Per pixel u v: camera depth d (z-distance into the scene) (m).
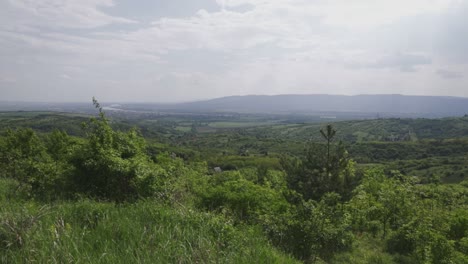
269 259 4.11
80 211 5.03
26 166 7.66
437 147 87.06
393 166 64.88
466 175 53.69
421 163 67.44
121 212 5.07
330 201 8.52
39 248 3.40
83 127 7.97
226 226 4.90
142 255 3.38
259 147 111.56
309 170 11.45
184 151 76.50
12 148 11.30
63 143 11.45
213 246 4.02
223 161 65.19
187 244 3.95
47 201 6.30
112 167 7.06
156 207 5.50
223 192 8.24
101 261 3.20
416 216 9.26
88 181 7.30
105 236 3.95
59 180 7.20
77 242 3.59
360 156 82.69
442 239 7.21
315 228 6.61
